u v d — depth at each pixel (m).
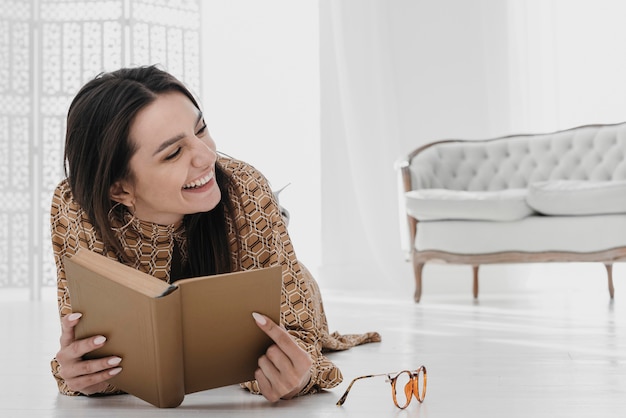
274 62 6.45
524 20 6.02
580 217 4.43
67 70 5.65
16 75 5.58
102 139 1.46
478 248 4.60
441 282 5.94
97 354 1.48
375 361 2.30
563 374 2.01
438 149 5.41
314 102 6.41
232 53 6.47
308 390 1.67
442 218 4.68
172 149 1.45
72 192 1.54
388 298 5.19
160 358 1.38
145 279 1.37
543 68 6.04
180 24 5.87
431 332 3.12
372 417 1.45
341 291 5.93
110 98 1.46
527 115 5.99
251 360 1.49
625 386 1.81
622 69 6.00
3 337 3.12
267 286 1.41
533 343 2.71
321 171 6.22
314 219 6.41
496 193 4.68
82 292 1.43
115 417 1.47
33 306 4.86
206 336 1.40
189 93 1.51
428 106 6.14
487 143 5.39
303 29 6.42
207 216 1.64
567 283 6.12
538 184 4.59
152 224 1.60
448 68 6.11
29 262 5.49
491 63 6.02
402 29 6.15
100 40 5.64
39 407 1.60
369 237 6.06
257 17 6.46
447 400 1.63
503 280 5.86
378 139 6.10
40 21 5.59
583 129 5.20
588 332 3.02
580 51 6.04
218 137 6.48
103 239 1.58
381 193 6.08
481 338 2.89
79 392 1.73
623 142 5.04
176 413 1.49
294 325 1.72
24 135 5.62
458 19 6.11
